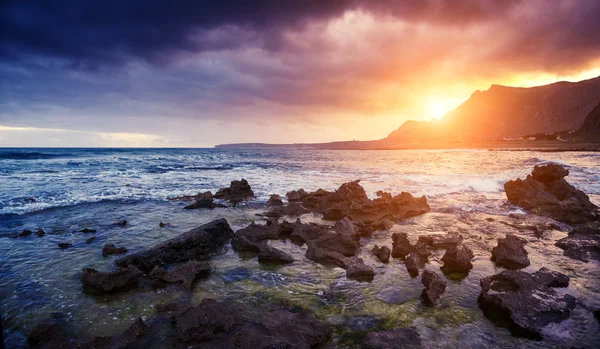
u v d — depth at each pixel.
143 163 43.22
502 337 5.22
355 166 39.41
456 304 6.32
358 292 6.86
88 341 4.93
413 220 13.29
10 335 5.33
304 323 5.42
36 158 49.03
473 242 10.23
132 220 12.86
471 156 60.47
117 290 6.93
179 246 8.82
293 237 10.77
